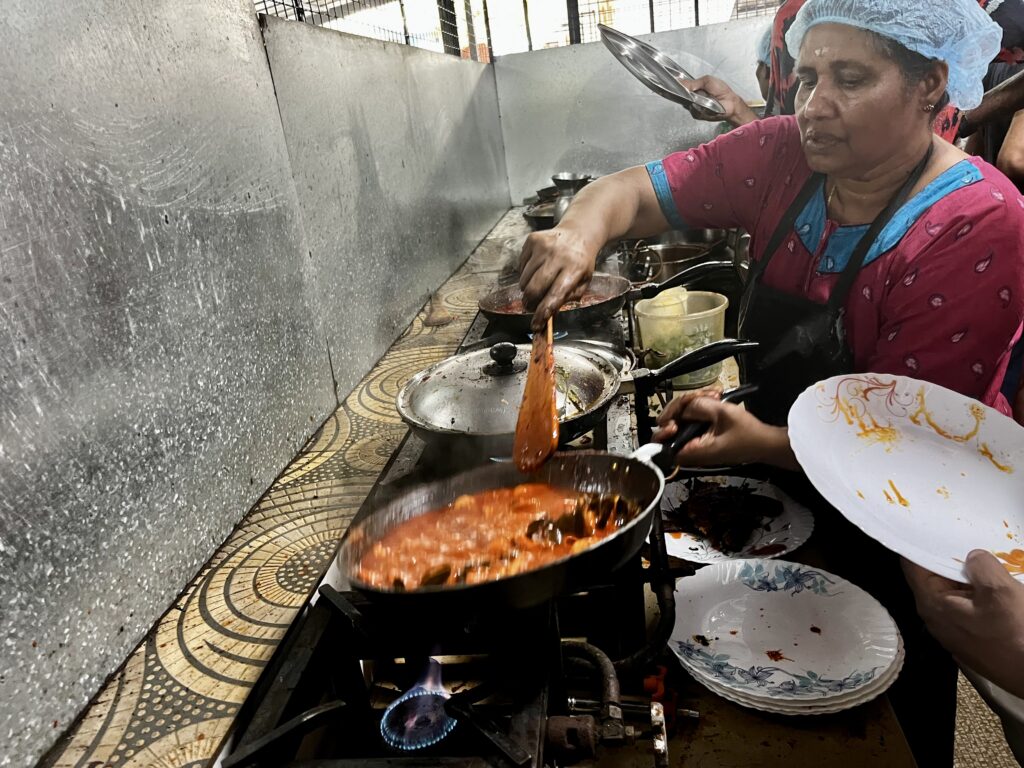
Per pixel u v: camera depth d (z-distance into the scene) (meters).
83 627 0.89
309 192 1.70
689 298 2.29
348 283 1.91
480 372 1.30
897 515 1.03
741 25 3.78
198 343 1.19
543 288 1.21
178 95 1.19
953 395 1.15
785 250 1.48
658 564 1.08
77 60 0.95
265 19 1.53
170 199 1.14
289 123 1.62
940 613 0.93
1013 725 1.08
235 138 1.37
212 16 1.31
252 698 0.86
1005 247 1.08
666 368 1.30
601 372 1.33
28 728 0.80
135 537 1.00
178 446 1.12
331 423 1.68
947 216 1.16
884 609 1.12
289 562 1.14
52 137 0.90
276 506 1.32
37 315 0.86
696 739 0.96
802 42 1.23
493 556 0.82
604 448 1.41
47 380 0.87
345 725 0.87
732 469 1.62
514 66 4.05
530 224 2.85
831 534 1.48
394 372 1.99
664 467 0.99
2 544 0.79
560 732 0.74
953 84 1.13
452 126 3.14
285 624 0.99
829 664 1.03
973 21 1.05
